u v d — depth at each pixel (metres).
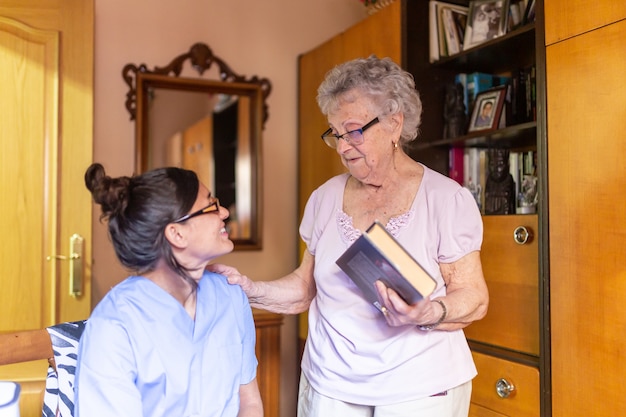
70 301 2.68
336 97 1.63
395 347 1.56
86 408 1.21
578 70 1.90
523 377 2.09
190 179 1.33
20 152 2.63
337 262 1.48
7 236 2.62
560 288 1.95
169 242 1.30
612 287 1.80
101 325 1.24
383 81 1.60
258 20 3.48
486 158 2.60
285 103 3.54
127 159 3.18
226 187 3.35
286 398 3.51
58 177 2.67
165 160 3.22
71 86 2.70
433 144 2.65
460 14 2.79
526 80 2.46
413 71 2.68
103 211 1.31
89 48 2.72
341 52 3.15
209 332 1.36
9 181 2.62
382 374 1.56
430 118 2.70
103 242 3.09
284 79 3.53
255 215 3.41
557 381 1.96
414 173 1.69
